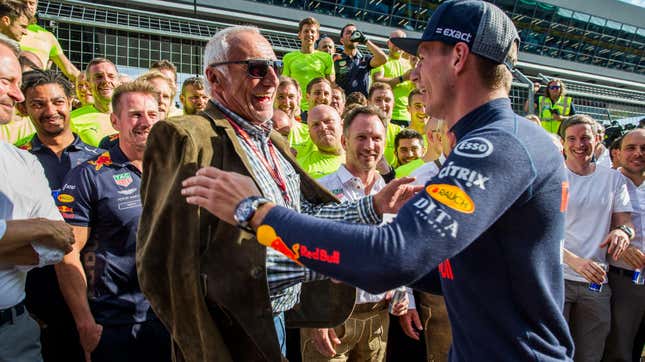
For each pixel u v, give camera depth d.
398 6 22.27
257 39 1.77
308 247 1.10
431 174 3.15
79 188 2.43
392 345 3.50
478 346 1.29
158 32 10.84
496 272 1.26
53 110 2.92
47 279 2.64
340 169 3.14
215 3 18.52
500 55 1.28
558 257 1.29
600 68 29.16
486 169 1.12
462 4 1.32
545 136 1.28
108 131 4.04
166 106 3.64
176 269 1.51
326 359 2.78
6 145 2.04
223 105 1.79
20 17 4.05
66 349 2.65
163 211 1.51
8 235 1.81
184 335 1.54
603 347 3.50
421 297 3.21
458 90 1.34
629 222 3.52
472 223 1.07
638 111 18.75
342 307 1.96
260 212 1.18
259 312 1.54
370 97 5.07
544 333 1.27
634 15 29.03
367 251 1.05
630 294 3.60
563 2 26.92
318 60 6.53
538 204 1.21
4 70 1.88
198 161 1.56
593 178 3.54
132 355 2.42
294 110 4.86
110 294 2.41
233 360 1.62
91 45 10.55
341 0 21.16
